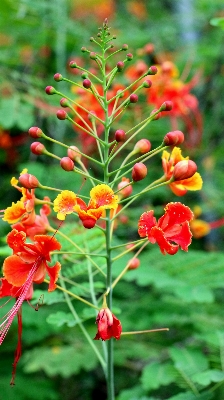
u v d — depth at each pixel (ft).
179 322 2.73
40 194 3.36
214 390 2.12
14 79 3.62
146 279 2.43
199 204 3.97
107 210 1.82
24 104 3.40
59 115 1.85
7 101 3.26
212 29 4.56
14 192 4.24
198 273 2.50
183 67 4.35
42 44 3.96
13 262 1.74
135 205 3.98
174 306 2.84
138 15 5.82
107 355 1.92
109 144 1.84
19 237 1.72
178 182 1.86
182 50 4.75
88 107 2.59
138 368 3.43
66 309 3.04
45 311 3.02
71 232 2.29
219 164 4.63
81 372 3.89
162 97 3.29
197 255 2.64
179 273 2.52
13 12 3.65
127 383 3.67
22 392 2.99
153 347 3.09
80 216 1.65
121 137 1.80
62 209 1.67
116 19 5.52
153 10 5.90
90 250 2.22
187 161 1.77
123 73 3.99
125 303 2.99
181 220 1.73
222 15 4.38
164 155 1.89
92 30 4.81
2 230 3.27
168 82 3.26
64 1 4.40
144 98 3.63
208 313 2.97
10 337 3.21
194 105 3.31
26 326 3.01
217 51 4.17
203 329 2.72
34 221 1.85
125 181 2.01
